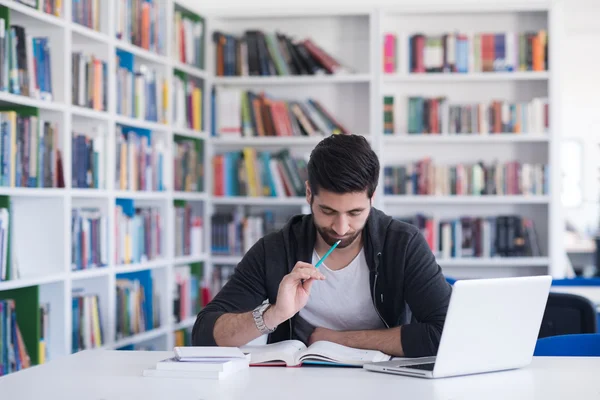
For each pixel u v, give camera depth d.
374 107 5.64
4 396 1.79
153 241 4.88
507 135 5.59
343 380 1.92
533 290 2.03
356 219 2.22
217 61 5.75
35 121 3.68
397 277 2.40
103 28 4.36
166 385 1.88
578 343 2.37
